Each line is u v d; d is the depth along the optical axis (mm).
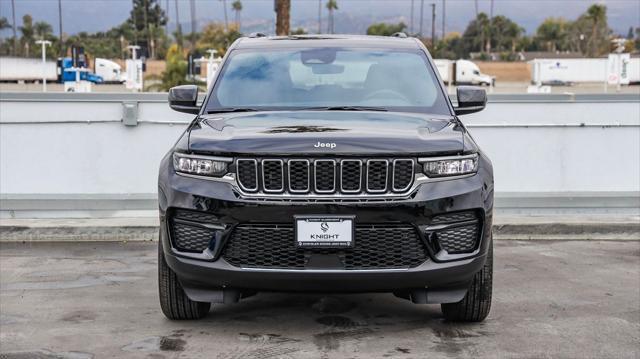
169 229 4766
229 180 4590
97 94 9164
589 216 9258
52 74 62906
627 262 7508
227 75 5824
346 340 4938
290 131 4750
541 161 9414
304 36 6359
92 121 9141
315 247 4496
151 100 9195
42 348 4797
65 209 9125
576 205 9398
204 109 5539
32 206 9109
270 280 4547
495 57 132750
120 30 145250
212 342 4895
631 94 9391
